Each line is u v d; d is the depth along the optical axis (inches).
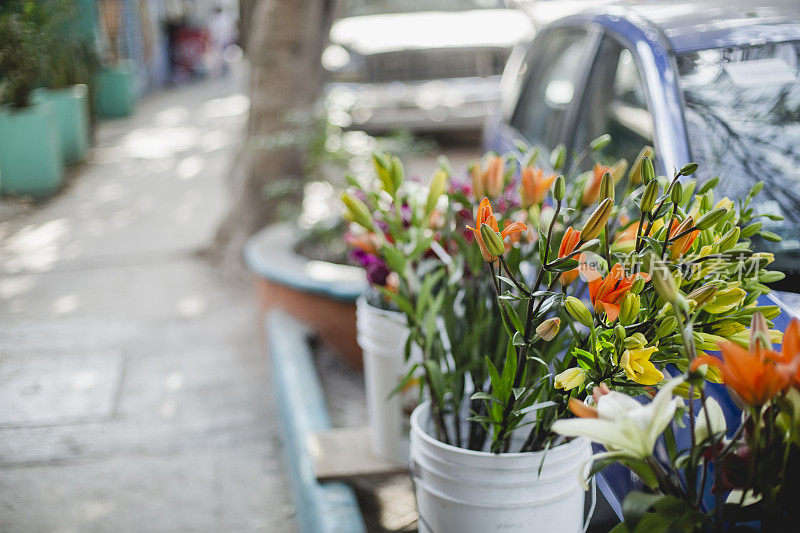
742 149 95.0
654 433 54.7
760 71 102.8
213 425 154.9
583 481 58.7
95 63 418.0
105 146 445.1
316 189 273.7
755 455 54.7
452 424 93.6
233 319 207.5
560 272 68.8
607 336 64.2
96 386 170.7
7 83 241.9
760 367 51.8
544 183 80.3
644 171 64.9
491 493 73.2
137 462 142.1
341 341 168.1
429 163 356.8
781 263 84.9
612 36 130.7
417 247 89.7
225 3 1005.2
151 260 253.8
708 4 122.3
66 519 125.9
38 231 290.2
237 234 235.6
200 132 488.4
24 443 148.6
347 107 224.8
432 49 351.9
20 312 213.9
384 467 118.4
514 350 73.2
